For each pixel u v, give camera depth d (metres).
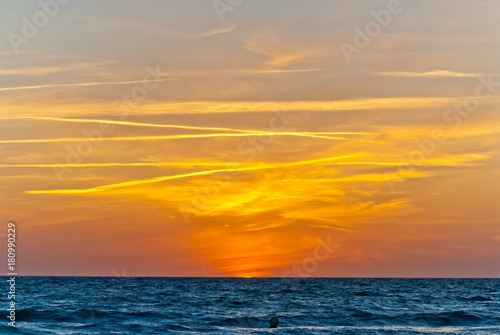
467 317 58.06
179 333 44.12
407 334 44.09
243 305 78.19
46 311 56.69
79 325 48.19
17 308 63.09
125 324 49.91
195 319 56.31
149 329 46.56
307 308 72.88
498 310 70.38
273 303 83.00
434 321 55.69
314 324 53.16
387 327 50.19
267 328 48.91
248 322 54.03
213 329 47.53
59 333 42.41
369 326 51.34
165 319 55.88
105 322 51.53
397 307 75.50
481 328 49.72
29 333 41.78
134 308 69.56
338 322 54.72
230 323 53.03
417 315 60.16
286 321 55.34
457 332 45.84
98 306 71.94
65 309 62.12
